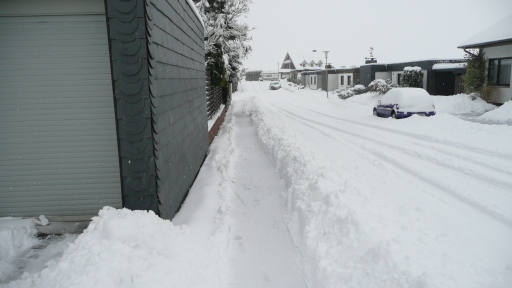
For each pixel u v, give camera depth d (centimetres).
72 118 549
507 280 320
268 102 3588
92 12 531
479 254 387
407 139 1227
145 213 426
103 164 559
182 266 379
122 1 441
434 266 332
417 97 1672
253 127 1741
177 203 608
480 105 2002
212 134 1341
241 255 474
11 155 550
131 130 462
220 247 469
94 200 564
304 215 531
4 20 529
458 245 397
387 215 467
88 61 542
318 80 4884
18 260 475
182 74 684
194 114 838
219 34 1708
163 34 527
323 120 1919
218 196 688
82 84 545
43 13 527
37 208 562
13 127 546
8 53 534
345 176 683
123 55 450
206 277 386
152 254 365
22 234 520
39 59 538
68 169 558
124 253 332
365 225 421
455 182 715
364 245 389
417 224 443
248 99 3969
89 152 556
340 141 1241
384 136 1311
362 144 1166
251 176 853
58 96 545
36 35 535
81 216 566
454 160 891
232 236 530
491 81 2073
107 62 544
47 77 541
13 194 557
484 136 1170
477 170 795
